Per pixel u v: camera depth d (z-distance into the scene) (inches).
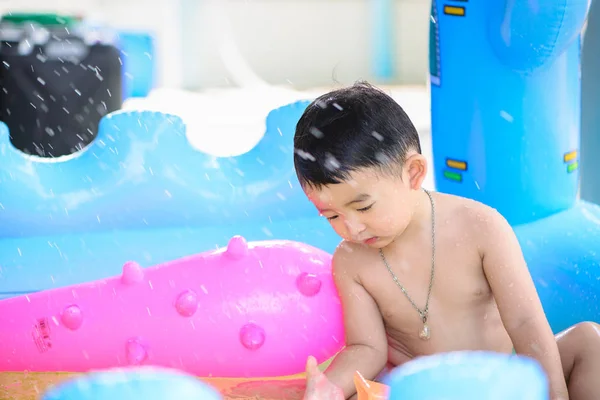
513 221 75.7
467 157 76.4
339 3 297.4
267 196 81.1
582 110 85.4
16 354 54.7
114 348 54.0
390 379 30.9
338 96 46.8
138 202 80.7
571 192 78.0
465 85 75.4
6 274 71.2
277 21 296.8
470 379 29.8
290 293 54.4
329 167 44.4
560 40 69.9
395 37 299.1
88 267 72.4
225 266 55.6
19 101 126.5
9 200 79.0
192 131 184.9
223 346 53.8
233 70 287.1
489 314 51.7
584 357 48.5
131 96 242.1
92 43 130.6
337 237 77.1
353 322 52.7
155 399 28.2
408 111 207.0
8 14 141.3
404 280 51.5
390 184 45.6
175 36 276.7
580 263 65.7
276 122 81.1
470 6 73.5
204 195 81.0
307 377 45.7
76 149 129.3
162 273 55.9
